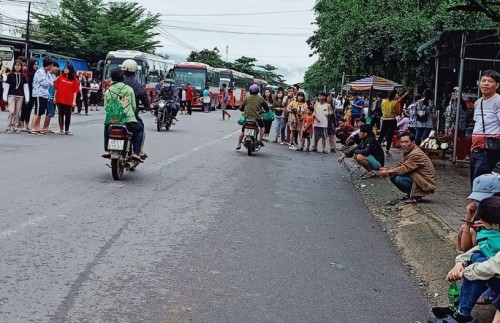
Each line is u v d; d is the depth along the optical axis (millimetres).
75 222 7121
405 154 9977
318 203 9766
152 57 39219
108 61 35781
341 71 26609
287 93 20188
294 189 10945
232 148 16891
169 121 21078
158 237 6789
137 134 10523
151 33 53062
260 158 15266
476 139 7746
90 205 8070
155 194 9203
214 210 8445
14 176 9672
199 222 7660
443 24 18562
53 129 17922
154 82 38906
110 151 9875
